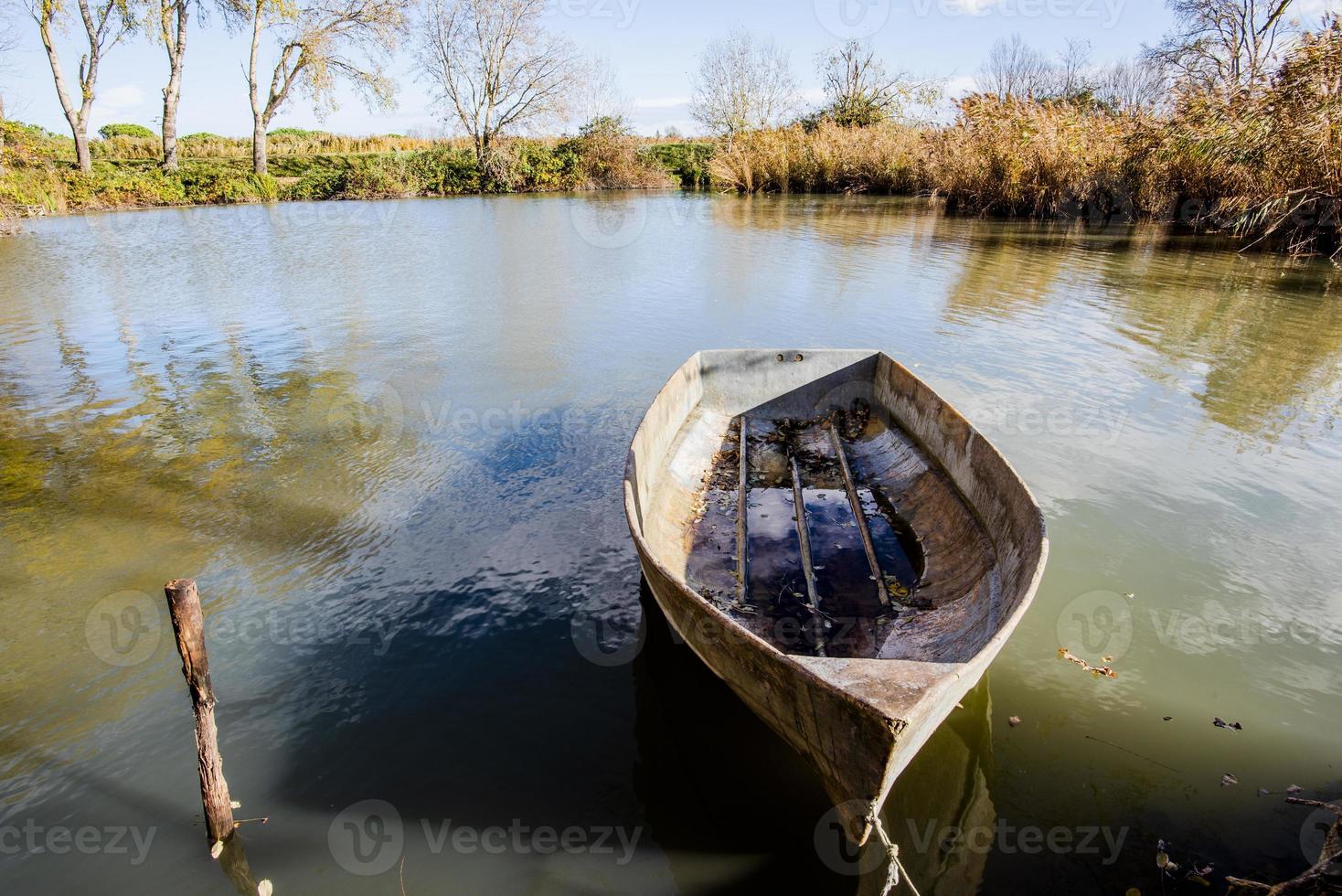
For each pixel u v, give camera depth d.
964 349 9.63
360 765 3.63
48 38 27.88
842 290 13.30
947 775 3.41
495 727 3.83
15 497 6.33
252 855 3.18
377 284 14.78
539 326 11.54
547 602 4.83
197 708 3.08
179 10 31.47
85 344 10.84
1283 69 13.79
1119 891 2.88
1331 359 8.89
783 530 5.23
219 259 17.78
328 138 45.22
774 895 2.95
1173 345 9.57
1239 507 5.67
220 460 7.00
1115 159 18.91
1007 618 3.08
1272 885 2.87
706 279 14.74
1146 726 3.67
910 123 33.19
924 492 5.39
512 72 35.50
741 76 37.12
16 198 24.92
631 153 37.66
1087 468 6.30
